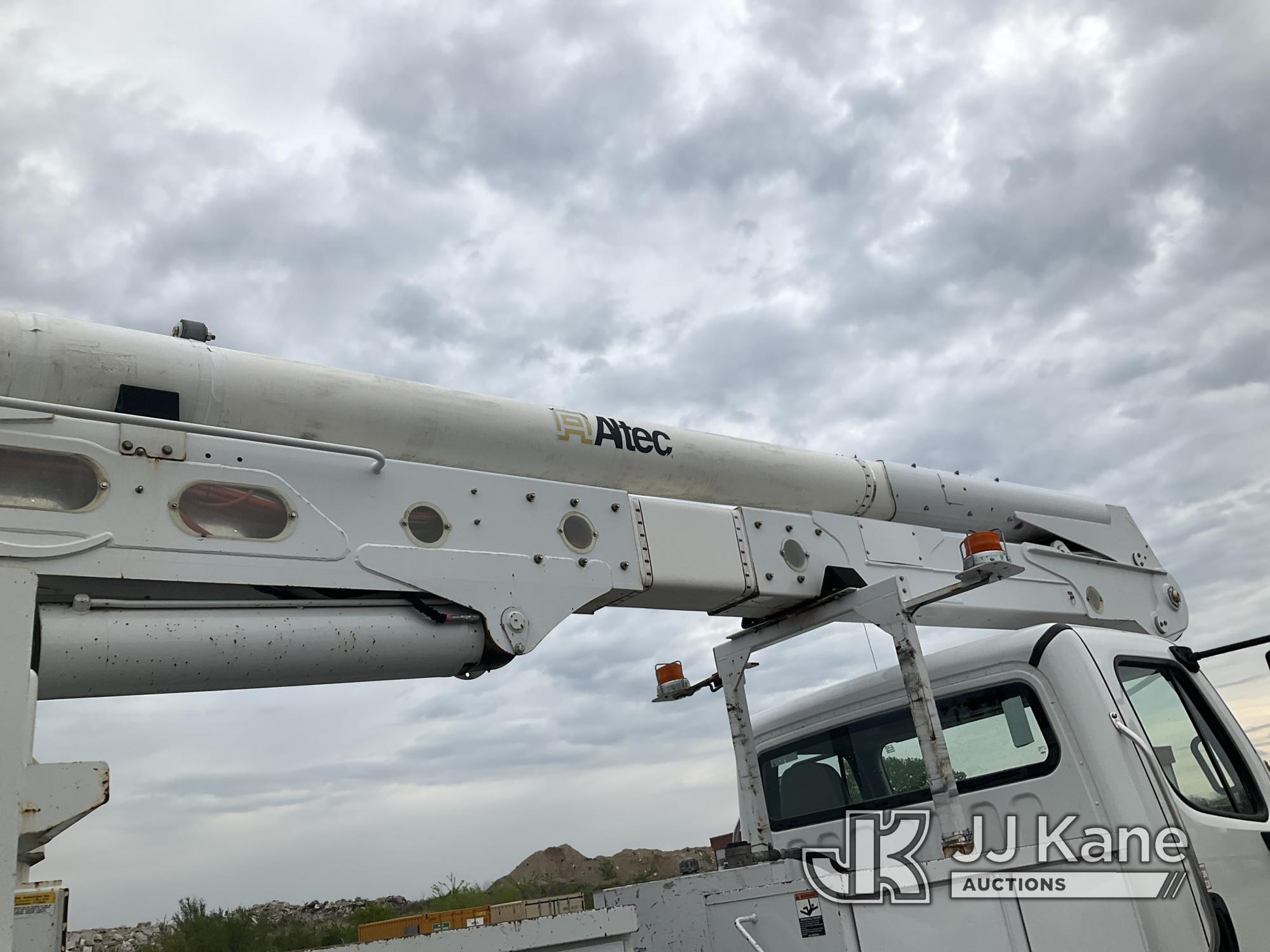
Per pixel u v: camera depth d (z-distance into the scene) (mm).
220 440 2900
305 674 2916
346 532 3037
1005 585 5164
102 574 2559
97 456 2654
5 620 2170
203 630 2703
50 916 2045
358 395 3416
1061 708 3967
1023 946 3396
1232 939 3752
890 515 5246
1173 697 4348
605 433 4074
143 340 3061
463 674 3314
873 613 4078
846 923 3273
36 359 2824
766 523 4273
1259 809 4363
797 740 4855
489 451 3746
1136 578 6000
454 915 2857
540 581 3418
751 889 3506
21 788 2055
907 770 4391
